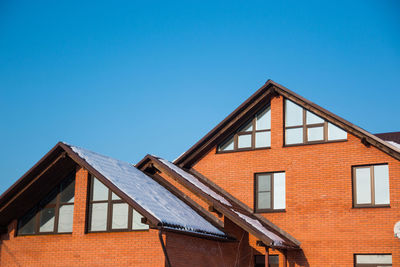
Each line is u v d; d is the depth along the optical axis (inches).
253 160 824.3
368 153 741.3
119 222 663.1
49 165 692.1
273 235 712.4
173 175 774.5
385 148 723.4
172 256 628.1
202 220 716.0
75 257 669.9
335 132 776.3
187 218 675.4
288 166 794.8
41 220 721.6
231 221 753.6
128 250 642.2
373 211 719.7
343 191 746.2
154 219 591.8
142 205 615.8
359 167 748.0
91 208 689.0
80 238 674.8
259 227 716.0
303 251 749.9
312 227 753.0
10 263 709.3
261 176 818.2
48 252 689.6
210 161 860.0
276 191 799.7
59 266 676.1
